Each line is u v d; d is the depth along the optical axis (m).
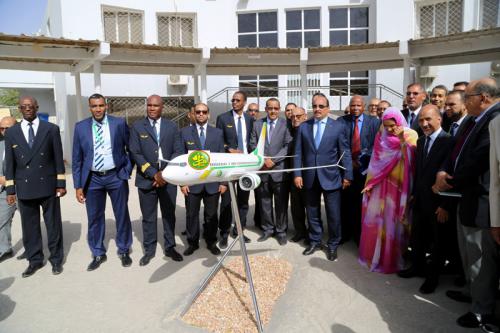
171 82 13.23
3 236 5.20
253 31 13.61
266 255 5.09
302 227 5.59
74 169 4.73
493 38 8.16
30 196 4.51
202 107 5.00
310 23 13.30
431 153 4.04
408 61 9.28
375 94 12.88
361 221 5.00
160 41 13.24
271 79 13.61
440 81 12.17
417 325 3.44
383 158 4.47
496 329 3.28
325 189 4.79
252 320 3.54
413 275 4.41
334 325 3.47
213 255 5.13
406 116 5.79
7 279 4.57
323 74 13.29
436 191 3.63
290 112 6.03
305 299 3.92
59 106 14.77
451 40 8.49
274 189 5.43
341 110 13.02
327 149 4.79
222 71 11.66
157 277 4.52
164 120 4.93
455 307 3.73
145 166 4.68
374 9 12.84
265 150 5.40
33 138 4.54
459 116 4.43
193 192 4.99
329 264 4.78
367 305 3.80
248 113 6.55
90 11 12.22
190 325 3.49
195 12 13.27
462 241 3.71
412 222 4.34
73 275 4.65
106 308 3.85
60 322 3.62
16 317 3.72
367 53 9.71
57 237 4.73
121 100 13.10
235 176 3.67
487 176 3.20
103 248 4.99
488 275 3.28
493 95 3.23
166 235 5.04
